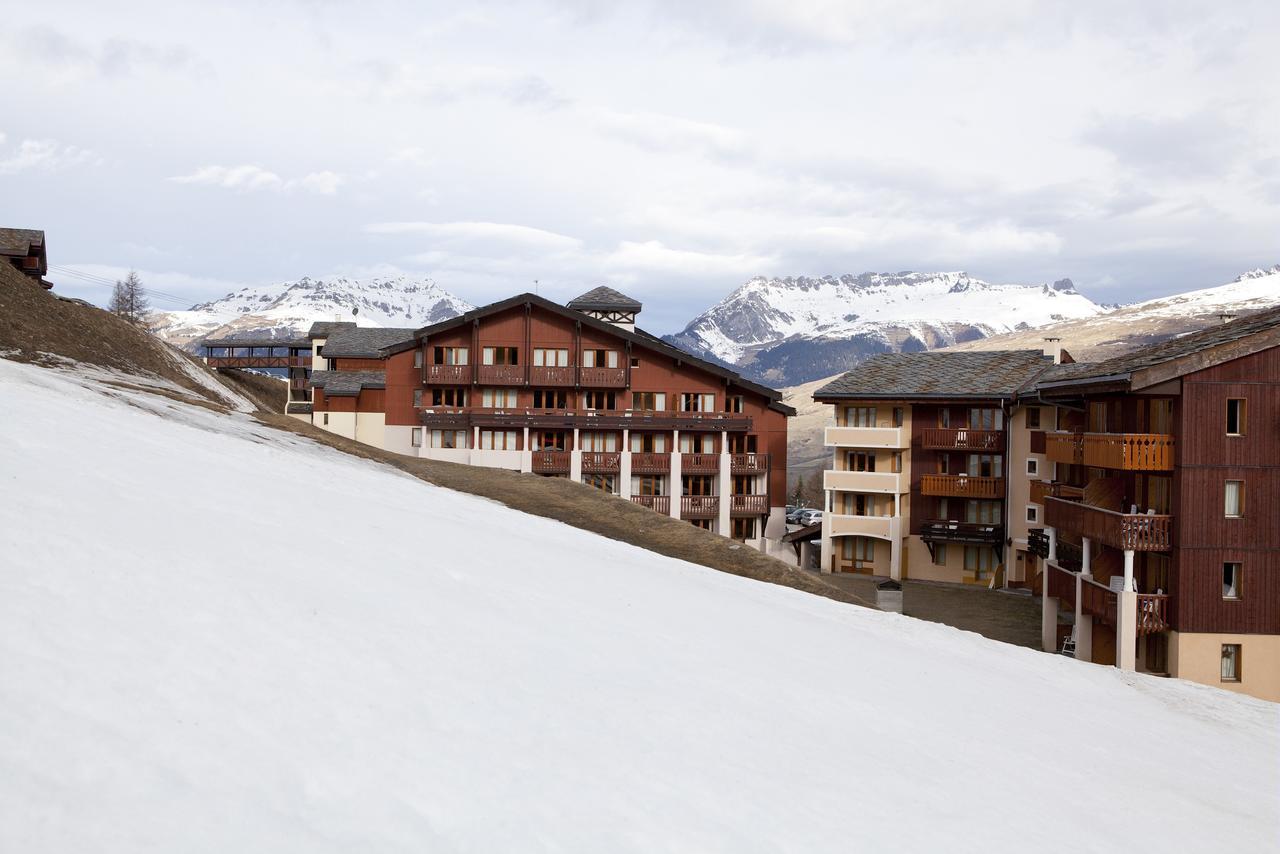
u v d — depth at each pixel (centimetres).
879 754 1313
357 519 1964
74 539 1126
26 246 6994
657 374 6806
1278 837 1429
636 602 1942
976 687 2022
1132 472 3600
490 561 1909
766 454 6838
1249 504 3209
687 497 6544
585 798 893
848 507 6262
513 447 6700
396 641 1154
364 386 7300
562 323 6731
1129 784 1534
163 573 1112
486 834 772
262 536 1463
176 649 923
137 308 14888
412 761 857
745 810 974
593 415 6644
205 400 5675
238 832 668
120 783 680
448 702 1020
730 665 1583
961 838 1061
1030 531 5397
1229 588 3238
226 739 789
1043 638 4112
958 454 5934
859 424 6231
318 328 10119
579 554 2552
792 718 1369
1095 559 3769
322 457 3912
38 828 603
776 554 6481
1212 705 2614
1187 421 3189
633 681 1312
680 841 861
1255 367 3203
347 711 916
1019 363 5906
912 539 6047
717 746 1149
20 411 1962
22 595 923
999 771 1393
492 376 6619
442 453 6562
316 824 711
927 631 2903
